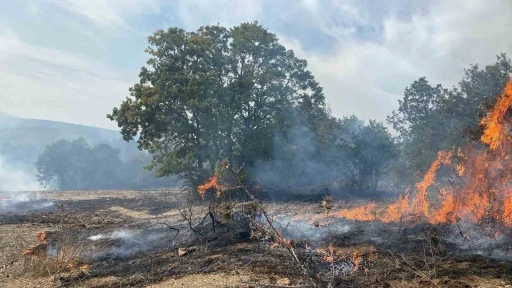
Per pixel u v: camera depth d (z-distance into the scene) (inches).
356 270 324.2
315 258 341.4
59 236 527.8
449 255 352.8
